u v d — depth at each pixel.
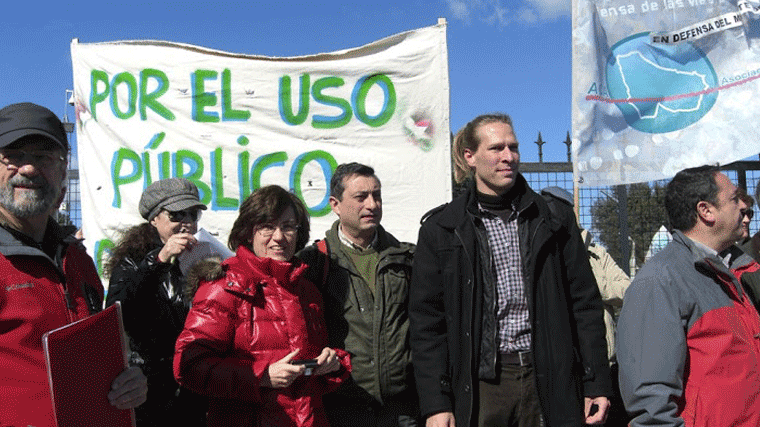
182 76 4.58
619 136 4.45
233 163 4.51
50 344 1.73
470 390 2.73
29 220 2.11
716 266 2.48
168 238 3.24
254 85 4.56
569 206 2.98
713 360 2.40
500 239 2.88
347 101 4.55
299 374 2.48
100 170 4.57
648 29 4.53
